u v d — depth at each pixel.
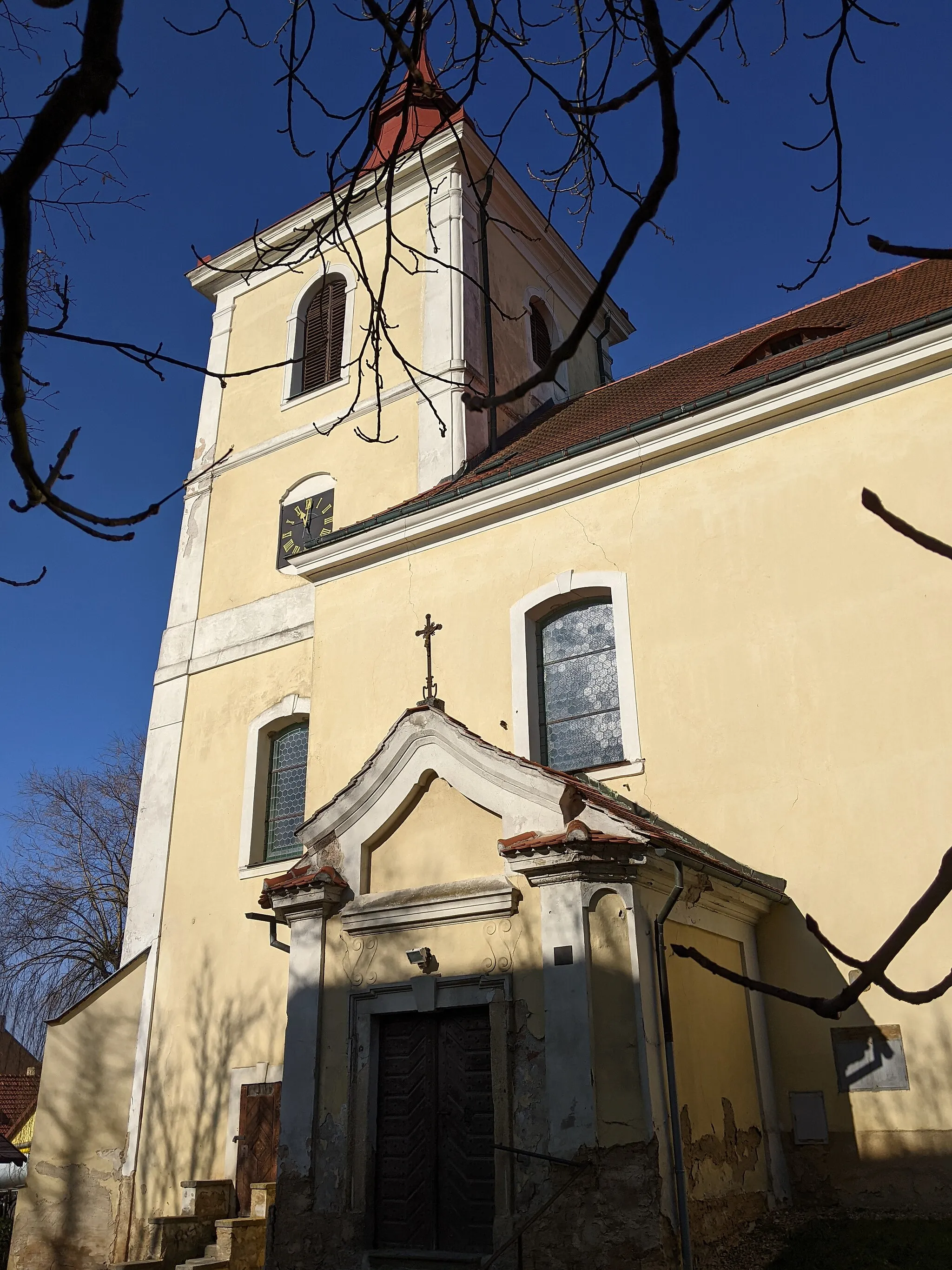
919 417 11.94
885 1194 9.68
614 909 8.96
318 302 21.33
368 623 15.52
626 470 13.78
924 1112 9.73
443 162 20.77
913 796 10.69
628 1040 8.50
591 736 13.23
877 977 2.16
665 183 2.56
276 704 17.16
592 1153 8.15
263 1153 14.07
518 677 13.77
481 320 19.86
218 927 16.03
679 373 18.14
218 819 16.92
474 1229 8.83
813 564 12.06
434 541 15.34
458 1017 9.57
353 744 14.86
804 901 10.92
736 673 12.12
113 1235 14.91
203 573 19.61
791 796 11.33
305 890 10.62
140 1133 15.33
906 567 11.49
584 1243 7.96
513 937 9.34
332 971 10.35
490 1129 9.04
